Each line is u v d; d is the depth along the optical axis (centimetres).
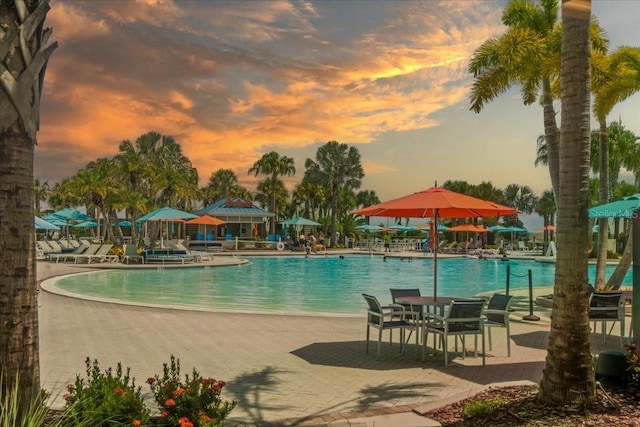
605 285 1502
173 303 1550
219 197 8475
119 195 4416
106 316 1155
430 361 776
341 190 6925
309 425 504
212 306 1490
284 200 7150
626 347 602
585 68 512
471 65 1467
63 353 809
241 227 6025
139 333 972
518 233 7350
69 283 2045
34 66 393
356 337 952
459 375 697
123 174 4650
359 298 1730
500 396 569
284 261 3738
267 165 5991
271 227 6147
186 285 2047
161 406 453
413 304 833
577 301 515
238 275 2545
